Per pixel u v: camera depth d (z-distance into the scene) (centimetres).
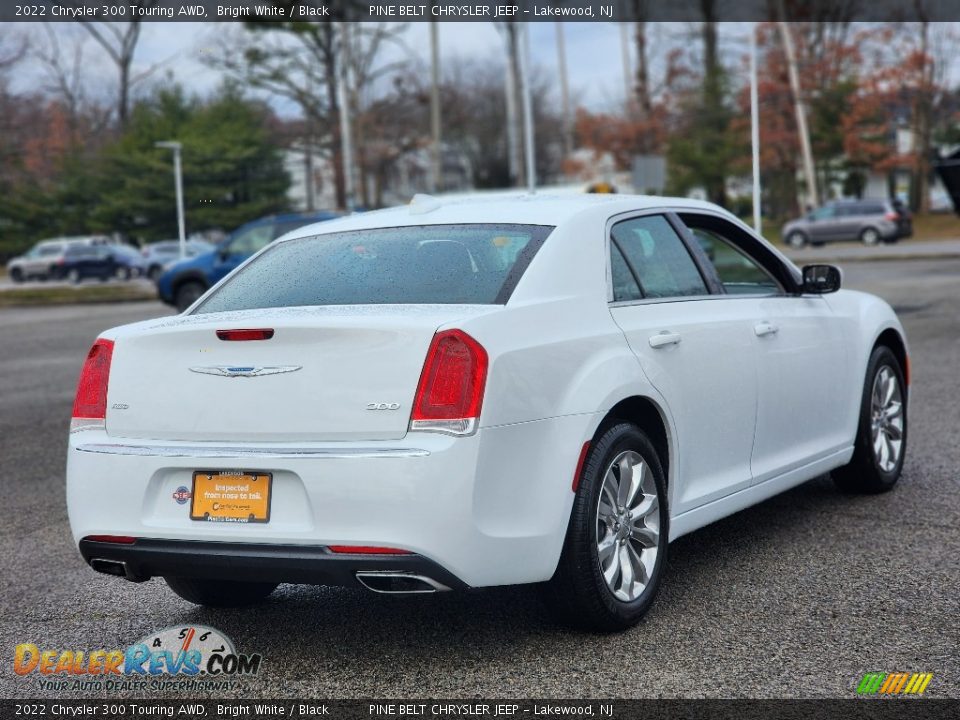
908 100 5997
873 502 627
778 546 543
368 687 388
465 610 467
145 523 399
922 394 990
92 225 5831
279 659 420
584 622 423
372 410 378
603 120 6069
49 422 1034
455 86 7956
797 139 5734
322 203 6025
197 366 400
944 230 5294
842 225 4341
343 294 432
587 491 412
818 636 419
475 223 463
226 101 5666
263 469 383
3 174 5650
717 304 512
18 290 3850
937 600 455
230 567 389
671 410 459
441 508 369
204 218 5562
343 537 373
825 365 584
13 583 533
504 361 387
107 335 427
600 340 431
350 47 5188
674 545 554
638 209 496
